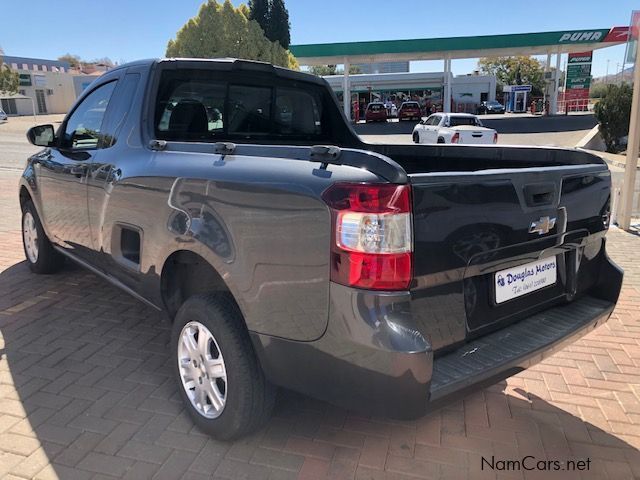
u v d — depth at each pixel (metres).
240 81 4.03
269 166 2.49
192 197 2.76
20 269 5.57
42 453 2.73
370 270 2.09
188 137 3.77
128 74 3.82
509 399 3.36
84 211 3.93
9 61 60.62
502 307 2.60
